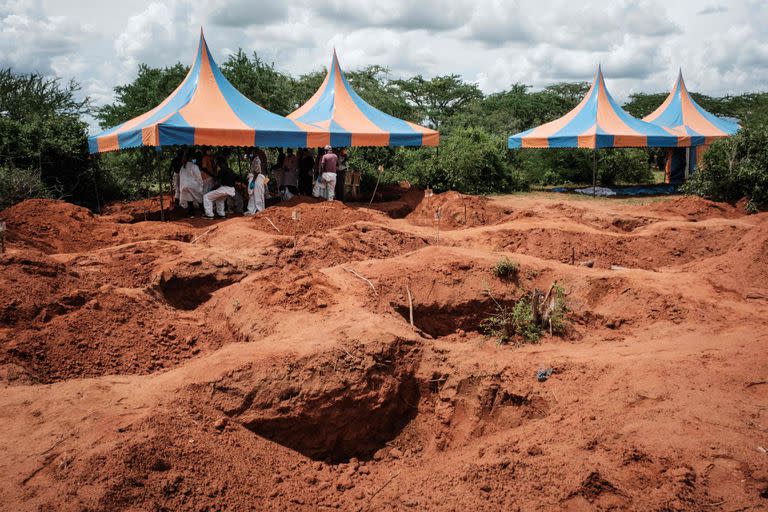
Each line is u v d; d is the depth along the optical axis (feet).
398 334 23.18
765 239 33.22
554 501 15.33
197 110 55.21
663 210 57.52
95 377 22.56
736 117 154.71
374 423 21.17
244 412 19.36
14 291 25.34
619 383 20.35
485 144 82.94
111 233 45.47
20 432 17.33
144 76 86.84
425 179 79.05
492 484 16.70
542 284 30.73
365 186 75.92
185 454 16.92
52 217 46.32
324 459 20.16
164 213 56.54
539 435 18.65
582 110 81.97
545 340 26.66
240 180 59.67
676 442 16.40
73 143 64.23
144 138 51.08
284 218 49.08
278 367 20.38
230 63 87.15
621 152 95.76
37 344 23.07
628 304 29.01
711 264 34.78
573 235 43.11
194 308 31.35
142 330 25.95
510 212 58.90
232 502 16.34
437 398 22.15
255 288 28.81
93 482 15.08
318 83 110.11
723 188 62.49
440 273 30.19
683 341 24.43
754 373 19.99
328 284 29.27
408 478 19.02
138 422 17.44
